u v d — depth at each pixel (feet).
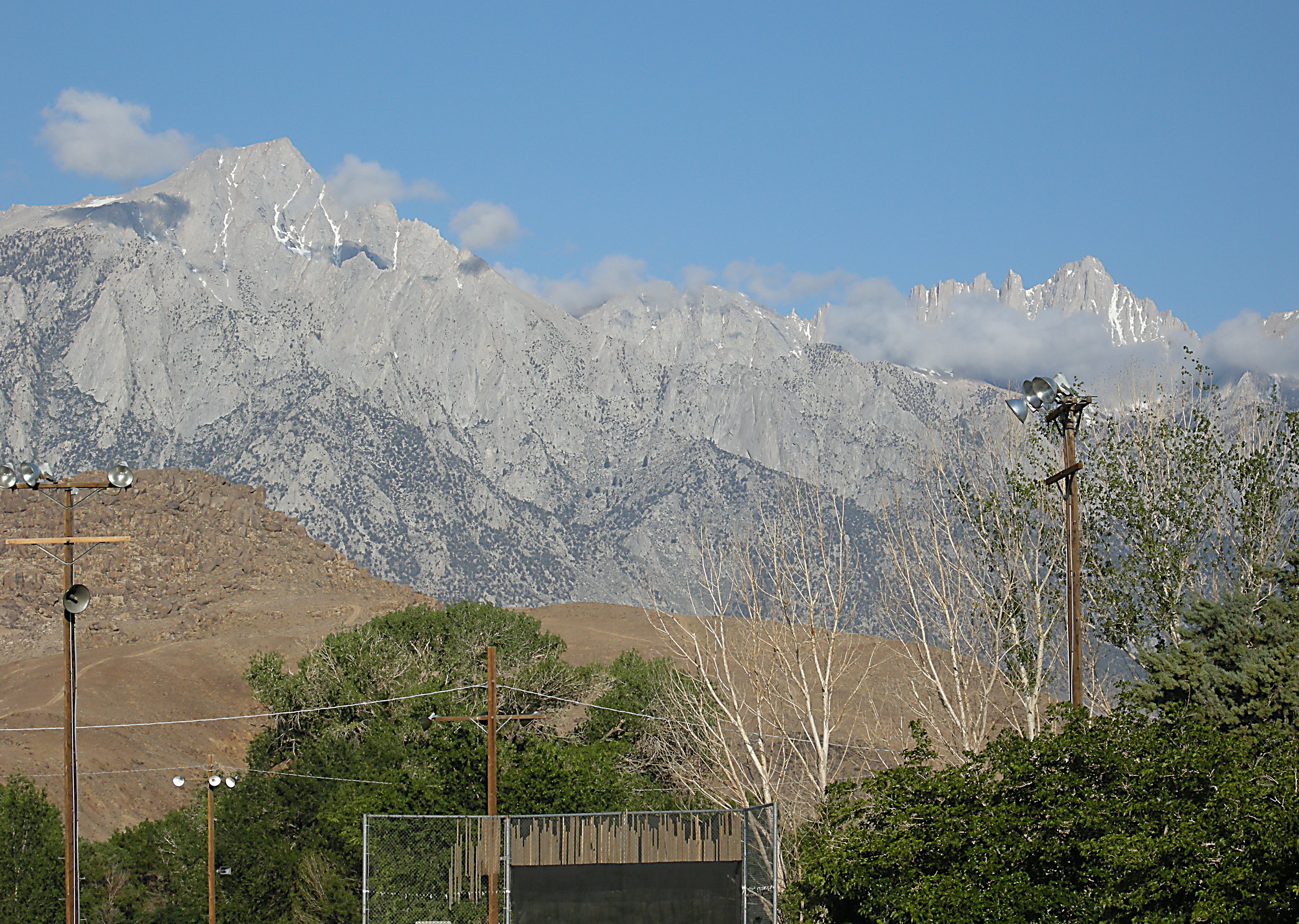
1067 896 168.66
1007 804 180.34
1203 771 173.27
